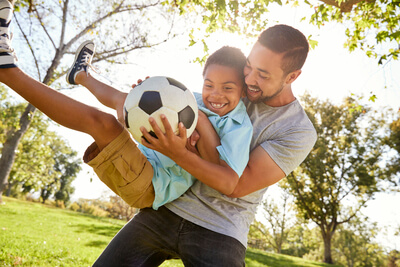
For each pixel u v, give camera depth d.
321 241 42.19
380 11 5.75
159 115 1.66
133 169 1.83
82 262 6.87
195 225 1.99
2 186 12.69
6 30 1.84
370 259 50.38
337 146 29.02
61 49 12.61
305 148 2.19
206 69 2.16
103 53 12.68
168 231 2.04
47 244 8.34
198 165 1.72
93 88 2.55
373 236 45.78
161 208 2.07
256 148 2.12
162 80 1.75
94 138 1.80
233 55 2.12
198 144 1.93
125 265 2.04
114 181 1.86
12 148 12.94
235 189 1.96
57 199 60.03
